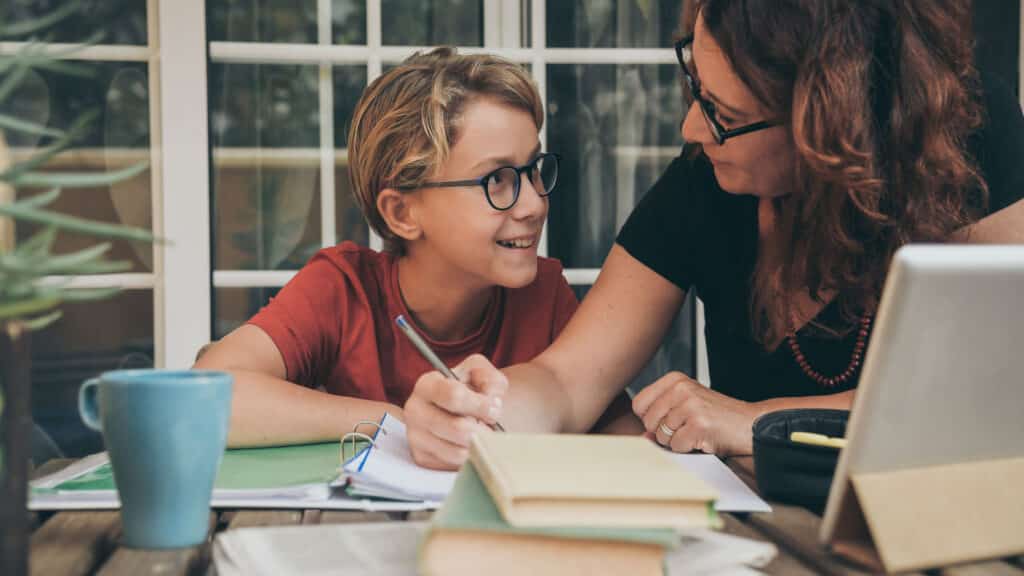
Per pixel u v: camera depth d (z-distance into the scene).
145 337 2.34
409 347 1.60
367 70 2.40
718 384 1.62
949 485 0.78
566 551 0.66
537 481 0.67
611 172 2.47
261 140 2.38
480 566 0.65
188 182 2.31
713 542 0.78
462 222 1.48
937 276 0.69
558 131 2.45
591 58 2.44
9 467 0.64
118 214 2.33
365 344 1.57
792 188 1.32
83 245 2.31
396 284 1.62
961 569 0.76
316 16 2.38
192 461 0.80
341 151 2.40
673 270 1.51
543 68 2.43
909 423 0.75
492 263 1.50
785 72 1.18
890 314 0.70
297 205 2.40
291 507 0.94
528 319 1.66
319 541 0.78
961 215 1.28
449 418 1.04
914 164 1.22
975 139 1.35
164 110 2.30
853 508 0.77
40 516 0.95
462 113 1.47
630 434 1.45
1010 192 1.34
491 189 1.47
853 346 1.46
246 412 1.22
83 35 2.30
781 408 1.24
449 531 0.65
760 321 1.52
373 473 0.95
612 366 1.44
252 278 2.39
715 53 1.20
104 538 0.85
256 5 2.36
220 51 2.36
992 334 0.73
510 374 1.35
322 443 1.25
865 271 1.34
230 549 0.75
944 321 0.71
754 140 1.24
